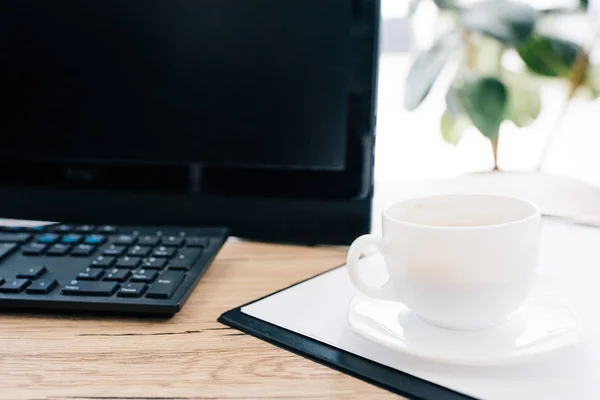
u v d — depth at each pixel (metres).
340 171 0.47
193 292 0.38
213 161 0.49
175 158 0.50
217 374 0.27
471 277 0.26
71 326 0.33
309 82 0.47
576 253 0.45
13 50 0.51
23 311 0.35
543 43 0.57
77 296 0.34
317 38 0.46
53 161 0.52
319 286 0.38
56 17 0.50
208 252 0.42
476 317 0.27
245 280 0.40
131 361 0.28
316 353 0.28
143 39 0.49
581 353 0.27
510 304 0.27
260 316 0.33
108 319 0.34
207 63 0.48
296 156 0.48
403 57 0.74
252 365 0.28
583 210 0.57
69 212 0.54
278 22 0.46
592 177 0.67
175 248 0.42
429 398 0.23
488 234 0.26
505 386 0.24
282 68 0.47
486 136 0.61
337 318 0.33
